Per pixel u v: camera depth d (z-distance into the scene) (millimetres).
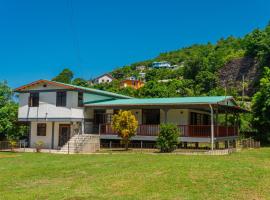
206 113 39031
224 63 102438
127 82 124750
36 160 26094
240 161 21609
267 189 14250
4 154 31672
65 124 36625
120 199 13188
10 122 38531
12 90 41344
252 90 85375
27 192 14992
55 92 36062
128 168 19734
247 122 44844
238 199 12906
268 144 40875
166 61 188250
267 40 90062
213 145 29828
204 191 14109
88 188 15266
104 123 37000
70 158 26500
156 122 35312
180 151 29078
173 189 14539
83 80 102000
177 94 76562
